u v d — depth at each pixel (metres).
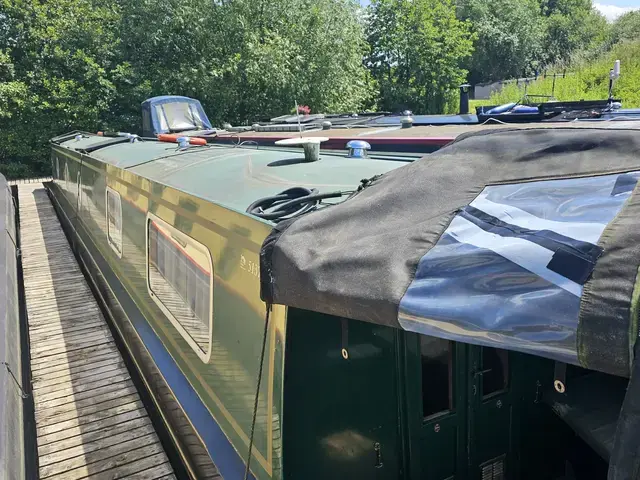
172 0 20.91
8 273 6.72
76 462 4.18
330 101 22.31
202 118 12.94
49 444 4.39
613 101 7.55
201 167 4.39
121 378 5.38
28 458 4.09
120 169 5.39
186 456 3.41
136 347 4.91
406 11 27.33
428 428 2.69
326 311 1.74
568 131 2.21
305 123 9.93
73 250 9.58
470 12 43.66
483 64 43.19
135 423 4.65
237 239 2.74
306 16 21.89
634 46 25.88
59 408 4.91
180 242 3.60
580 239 1.39
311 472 2.37
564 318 1.24
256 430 2.49
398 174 2.29
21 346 5.68
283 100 21.45
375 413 2.50
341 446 2.43
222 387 2.91
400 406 2.57
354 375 2.40
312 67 21.44
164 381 3.84
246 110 21.58
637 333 1.13
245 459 2.61
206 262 3.15
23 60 20.06
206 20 20.98
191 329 3.43
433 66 27.45
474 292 1.43
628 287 1.19
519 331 1.30
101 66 21.09
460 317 1.39
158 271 4.17
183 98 12.88
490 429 2.94
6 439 3.58
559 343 1.23
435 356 2.64
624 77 22.12
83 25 20.97
